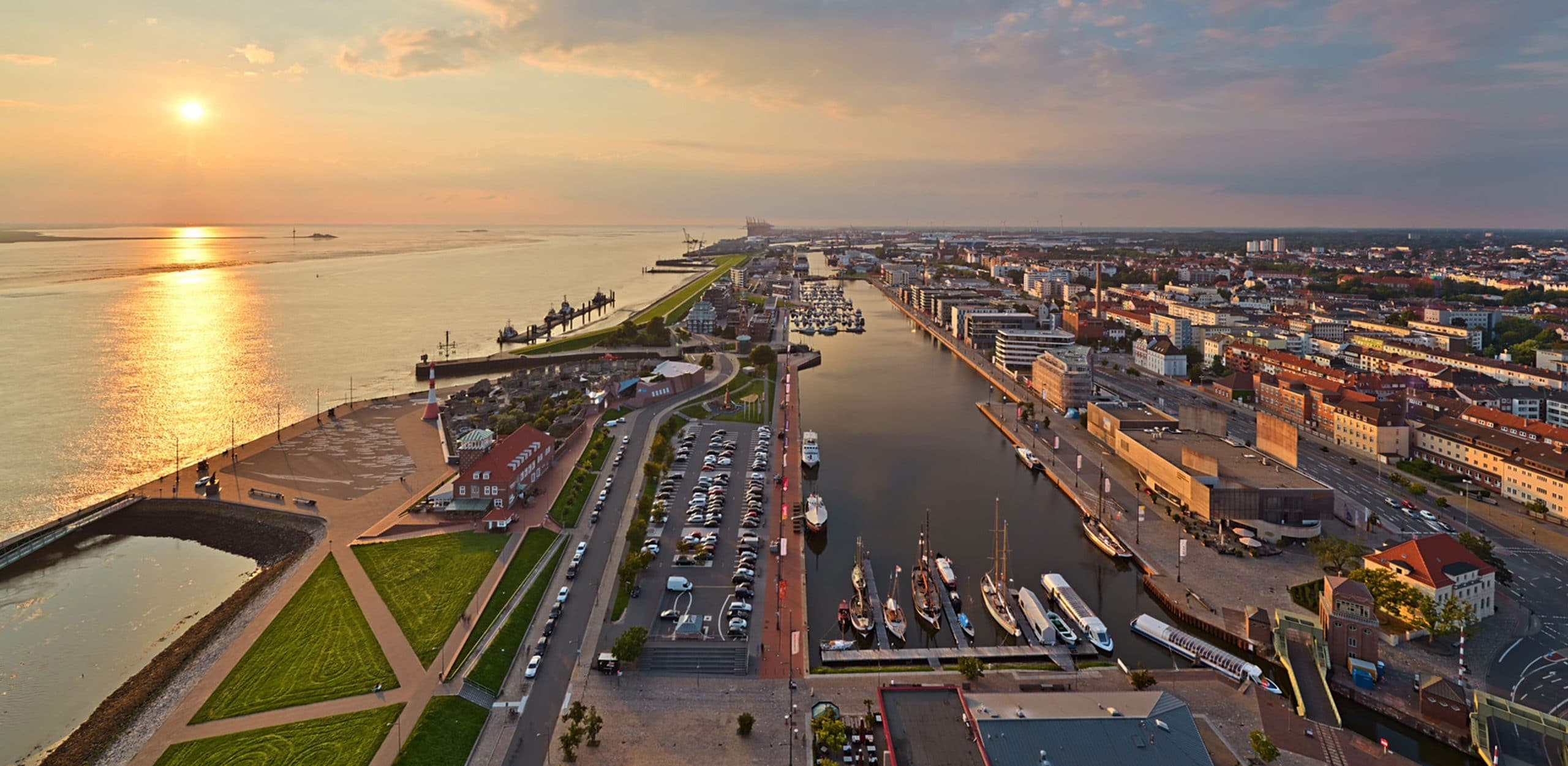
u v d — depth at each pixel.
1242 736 134.88
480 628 160.25
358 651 151.88
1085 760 109.31
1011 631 170.50
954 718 120.94
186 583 193.75
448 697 138.12
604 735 132.25
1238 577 193.88
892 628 170.75
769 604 176.75
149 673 148.75
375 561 191.38
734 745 130.38
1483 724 132.62
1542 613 175.25
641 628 153.62
